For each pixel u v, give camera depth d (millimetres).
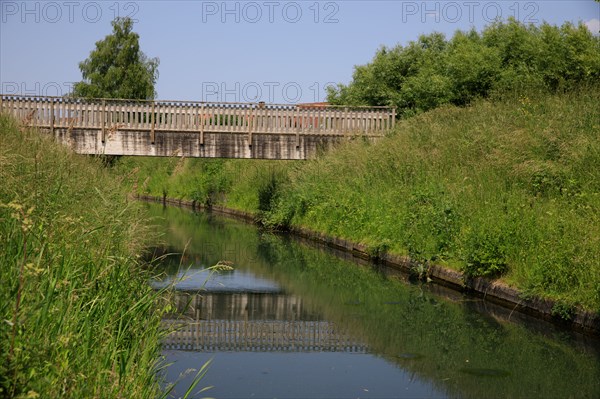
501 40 31688
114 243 9477
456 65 30312
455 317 11344
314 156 26734
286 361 8906
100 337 6379
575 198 13281
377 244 17969
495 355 9109
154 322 8469
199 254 19219
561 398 7434
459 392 7656
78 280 6879
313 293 13656
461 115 23078
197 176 44438
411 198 17172
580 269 10609
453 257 14539
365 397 7512
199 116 26719
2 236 6824
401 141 22641
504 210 14000
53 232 7352
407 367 8633
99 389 5691
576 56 27750
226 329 10641
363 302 12703
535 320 11094
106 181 13297
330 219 22453
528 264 12078
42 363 5305
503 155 16609
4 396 4848
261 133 26953
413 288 14141
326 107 27328
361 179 21594
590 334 10117
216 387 7793
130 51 60812
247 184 35156
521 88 23953
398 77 35844
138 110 26375
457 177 17391
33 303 5707
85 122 26062
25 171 9031
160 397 6961
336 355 9195
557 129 16516
